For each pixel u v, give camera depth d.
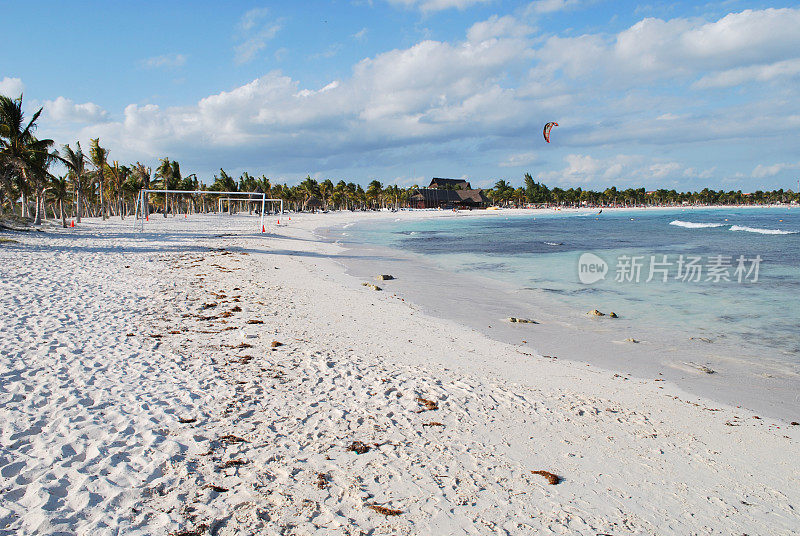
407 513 4.18
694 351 10.21
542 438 5.94
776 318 13.00
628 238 43.91
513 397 7.26
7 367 6.96
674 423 6.69
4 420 5.32
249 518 3.94
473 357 9.36
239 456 4.96
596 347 10.48
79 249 23.38
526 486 4.79
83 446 4.87
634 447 5.86
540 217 119.75
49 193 54.06
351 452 5.23
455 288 17.58
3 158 35.06
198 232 42.34
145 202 65.56
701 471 5.38
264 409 6.23
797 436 6.39
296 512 4.07
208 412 5.99
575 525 4.18
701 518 4.45
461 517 4.18
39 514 3.72
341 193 148.12
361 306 13.55
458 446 5.56
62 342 8.35
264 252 26.70
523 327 12.09
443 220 96.56
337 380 7.46
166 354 8.20
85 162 51.19
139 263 19.47
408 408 6.55
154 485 4.30
